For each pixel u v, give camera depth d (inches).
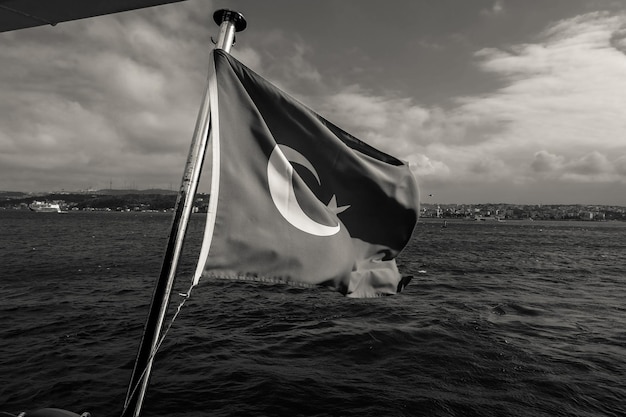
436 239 3287.4
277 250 155.3
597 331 518.9
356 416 281.9
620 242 3275.1
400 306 666.8
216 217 144.3
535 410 293.4
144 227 3875.5
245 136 151.3
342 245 176.4
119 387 323.9
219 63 145.6
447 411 289.7
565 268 1379.2
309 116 173.0
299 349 425.7
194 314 599.5
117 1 111.1
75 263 1194.0
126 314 577.6
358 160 182.5
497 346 436.1
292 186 160.9
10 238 2144.4
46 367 364.2
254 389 321.7
